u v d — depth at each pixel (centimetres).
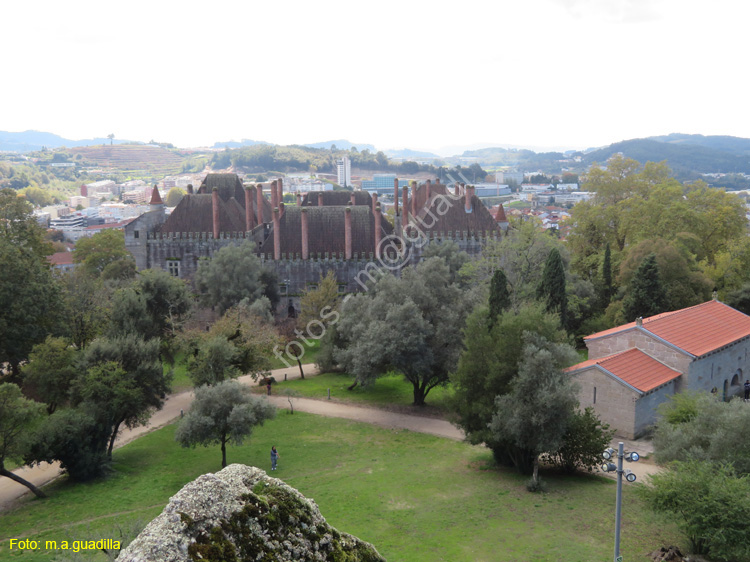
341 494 4778
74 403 6138
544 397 4584
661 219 10938
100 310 8369
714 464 3806
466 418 5347
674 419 4891
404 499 4638
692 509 3444
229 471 1443
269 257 11944
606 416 6038
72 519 4581
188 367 7125
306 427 6819
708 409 4294
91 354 6025
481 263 9862
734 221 11375
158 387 6359
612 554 3606
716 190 11869
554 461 5262
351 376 8956
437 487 4878
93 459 5500
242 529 1301
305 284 11988
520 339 5144
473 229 12244
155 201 12669
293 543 1366
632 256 9606
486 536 3909
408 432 6594
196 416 5566
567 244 12600
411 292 7581
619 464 3300
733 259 10181
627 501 4453
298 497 1461
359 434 6550
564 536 3872
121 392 5759
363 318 7812
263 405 5834
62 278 8950
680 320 7025
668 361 6419
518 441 4747
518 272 9575
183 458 6084
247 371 7575
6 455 5081
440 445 6144
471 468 5381
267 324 8831
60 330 7644
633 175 13488
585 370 6131
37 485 5475
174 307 8781
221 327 7756
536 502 4459
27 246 8462
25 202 8819
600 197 13662
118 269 12331
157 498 5003
